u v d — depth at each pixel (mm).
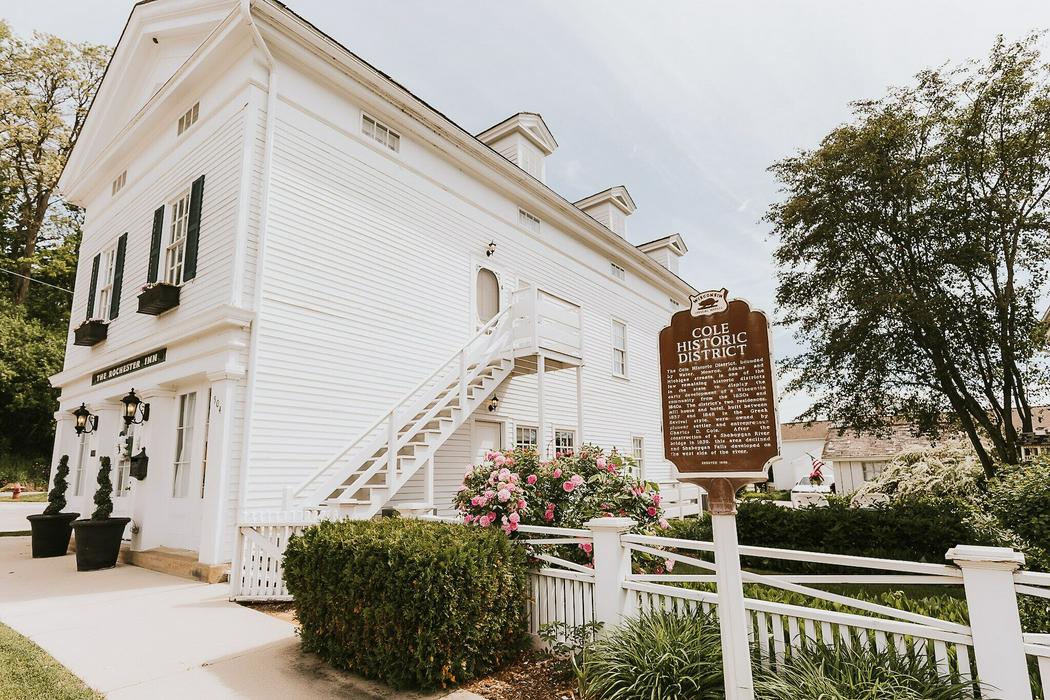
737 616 2814
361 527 4395
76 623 5133
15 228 26984
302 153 8578
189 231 8688
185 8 9945
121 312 10547
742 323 3061
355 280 9047
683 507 17109
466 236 11430
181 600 6000
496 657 3955
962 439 11867
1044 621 3438
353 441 7734
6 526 13609
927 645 2811
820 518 9078
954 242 9617
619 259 16938
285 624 5125
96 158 12055
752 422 2930
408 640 3643
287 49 8484
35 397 24109
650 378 17922
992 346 9703
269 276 7859
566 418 13883
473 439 11156
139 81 11773
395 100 9953
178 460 8648
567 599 4219
